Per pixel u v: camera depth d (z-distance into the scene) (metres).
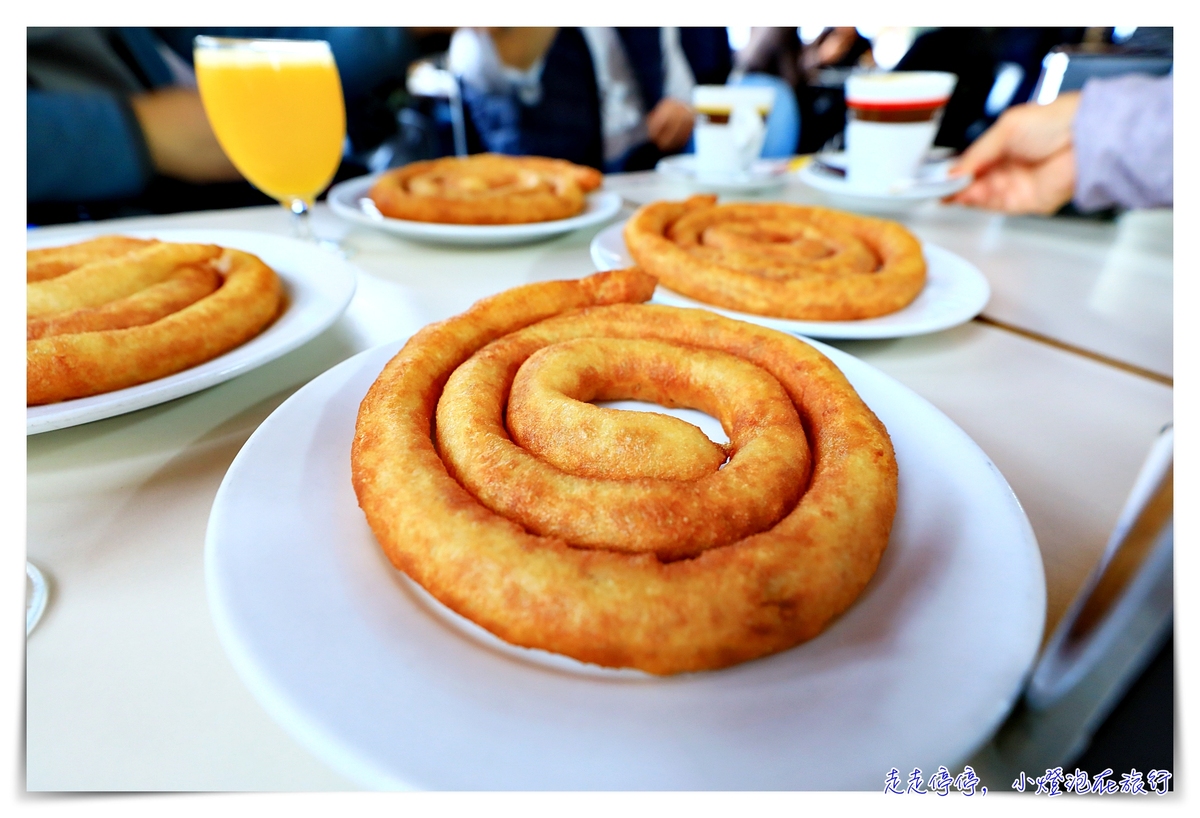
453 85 1.06
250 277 0.31
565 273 0.44
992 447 0.25
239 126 0.42
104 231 0.49
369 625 0.15
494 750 0.12
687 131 1.21
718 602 0.15
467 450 0.20
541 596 0.15
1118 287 0.42
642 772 0.12
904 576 0.17
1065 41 0.92
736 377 0.25
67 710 0.15
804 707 0.14
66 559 0.19
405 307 0.37
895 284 0.34
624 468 0.20
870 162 0.59
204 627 0.17
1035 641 0.14
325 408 0.23
